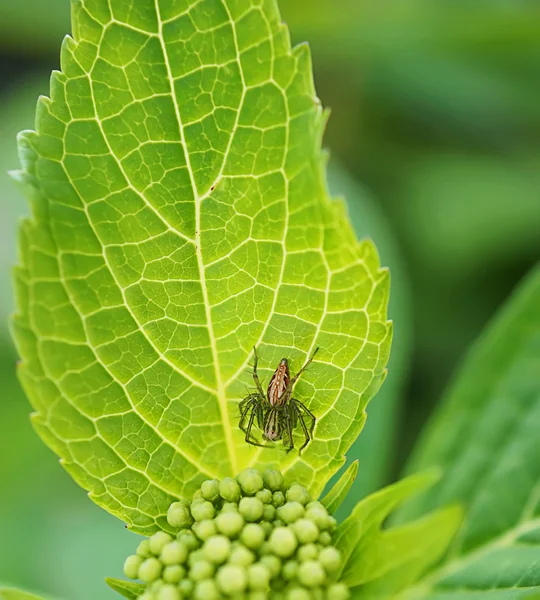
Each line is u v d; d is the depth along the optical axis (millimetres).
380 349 243
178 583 237
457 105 435
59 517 331
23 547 323
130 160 240
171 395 245
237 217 241
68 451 242
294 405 245
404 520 271
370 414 289
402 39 414
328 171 362
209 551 237
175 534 245
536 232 400
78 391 242
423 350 386
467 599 249
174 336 244
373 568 238
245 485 243
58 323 240
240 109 239
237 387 246
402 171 426
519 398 273
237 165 240
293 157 238
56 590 318
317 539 239
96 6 236
